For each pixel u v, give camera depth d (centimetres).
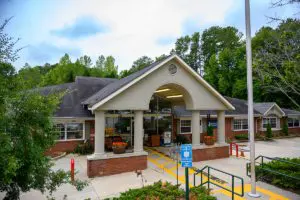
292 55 1022
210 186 1005
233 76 3962
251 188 884
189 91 1474
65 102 1988
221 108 1600
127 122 1941
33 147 518
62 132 1806
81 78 2478
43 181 558
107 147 1731
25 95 539
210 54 5553
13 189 538
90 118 1834
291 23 979
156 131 2073
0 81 477
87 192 950
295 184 931
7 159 423
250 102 892
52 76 4469
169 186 820
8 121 487
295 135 2923
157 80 1374
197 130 1515
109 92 1319
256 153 1822
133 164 1266
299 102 1994
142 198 709
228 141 2402
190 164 668
